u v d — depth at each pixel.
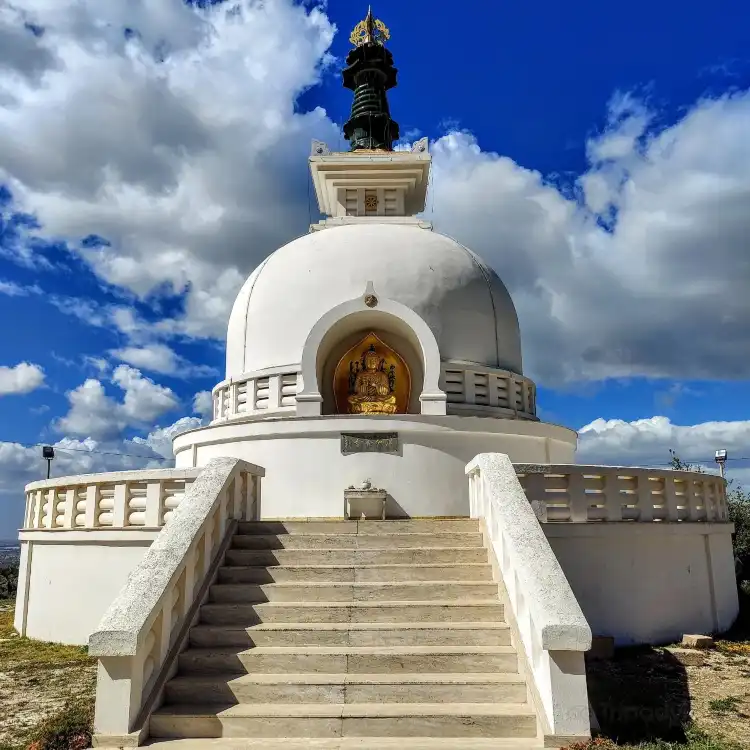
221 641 9.10
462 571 10.38
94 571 13.73
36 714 9.27
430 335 18.25
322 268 20.42
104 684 7.54
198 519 9.91
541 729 7.45
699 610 14.88
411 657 8.65
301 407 17.80
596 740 7.18
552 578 8.34
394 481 16.70
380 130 29.69
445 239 22.25
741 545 23.27
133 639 7.48
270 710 7.91
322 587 9.99
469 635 9.05
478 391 19.84
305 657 8.68
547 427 18.39
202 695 8.21
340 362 19.27
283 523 11.78
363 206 26.22
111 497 14.12
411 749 7.26
